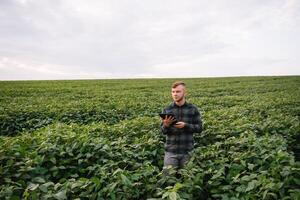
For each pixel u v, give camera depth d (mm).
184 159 6660
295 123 10406
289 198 4832
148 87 39656
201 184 5527
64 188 4961
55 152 6730
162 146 8195
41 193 4805
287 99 21562
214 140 9297
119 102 20406
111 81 52875
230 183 5523
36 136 8055
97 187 5109
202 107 18484
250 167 5789
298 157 8844
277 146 7340
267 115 14156
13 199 4570
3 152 6359
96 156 6902
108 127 10359
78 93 30875
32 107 16938
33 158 6422
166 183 5566
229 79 55094
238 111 14422
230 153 6992
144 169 6066
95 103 19781
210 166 6238
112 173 5777
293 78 54625
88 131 9648
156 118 11672
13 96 27750
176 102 6891
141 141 8258
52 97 26297
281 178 5438
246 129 9750
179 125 6586
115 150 7527
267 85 41188
